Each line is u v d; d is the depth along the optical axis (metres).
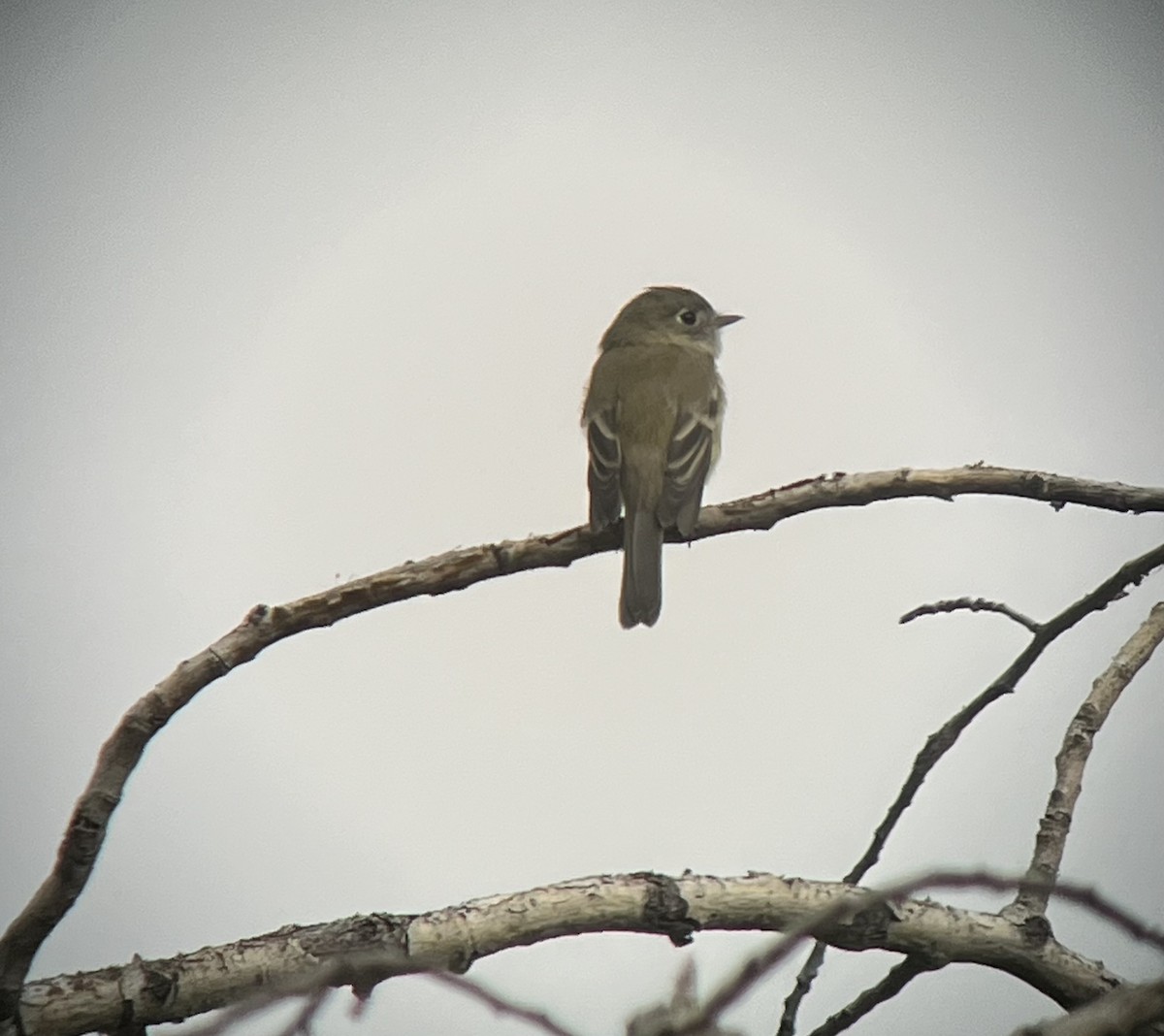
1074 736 6.52
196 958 5.46
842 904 4.10
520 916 5.73
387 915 5.71
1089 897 4.46
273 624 6.49
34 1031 5.26
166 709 5.94
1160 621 6.75
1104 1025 4.18
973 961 6.04
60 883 5.41
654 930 5.83
